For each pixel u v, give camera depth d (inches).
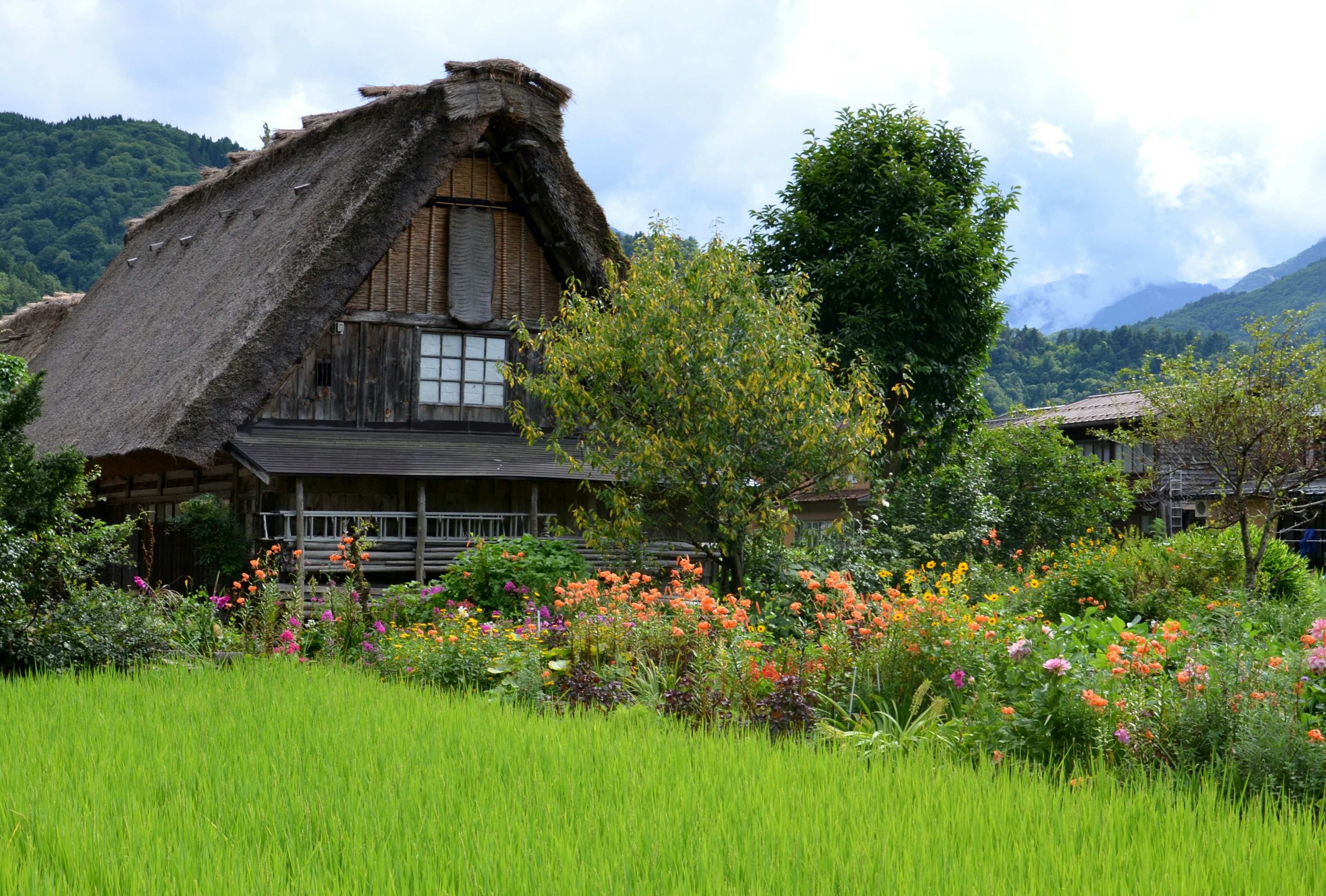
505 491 701.3
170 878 140.1
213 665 341.1
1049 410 1151.6
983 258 863.1
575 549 568.1
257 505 644.1
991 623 312.5
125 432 642.8
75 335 988.6
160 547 740.7
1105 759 217.6
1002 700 254.5
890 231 866.1
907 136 895.1
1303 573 617.6
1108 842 157.6
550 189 708.7
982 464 804.6
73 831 157.5
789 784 191.9
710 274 491.8
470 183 731.4
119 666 349.7
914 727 257.3
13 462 354.9
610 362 489.1
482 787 186.7
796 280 526.6
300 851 152.6
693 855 149.8
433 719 247.1
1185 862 147.6
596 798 178.9
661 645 335.0
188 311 746.8
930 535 716.0
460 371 724.0
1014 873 145.8
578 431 647.8
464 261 724.7
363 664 368.8
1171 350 4232.3
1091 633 365.1
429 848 152.7
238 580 616.7
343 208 650.2
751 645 304.3
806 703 280.5
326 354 684.1
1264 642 380.8
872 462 569.0
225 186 910.4
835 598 327.3
